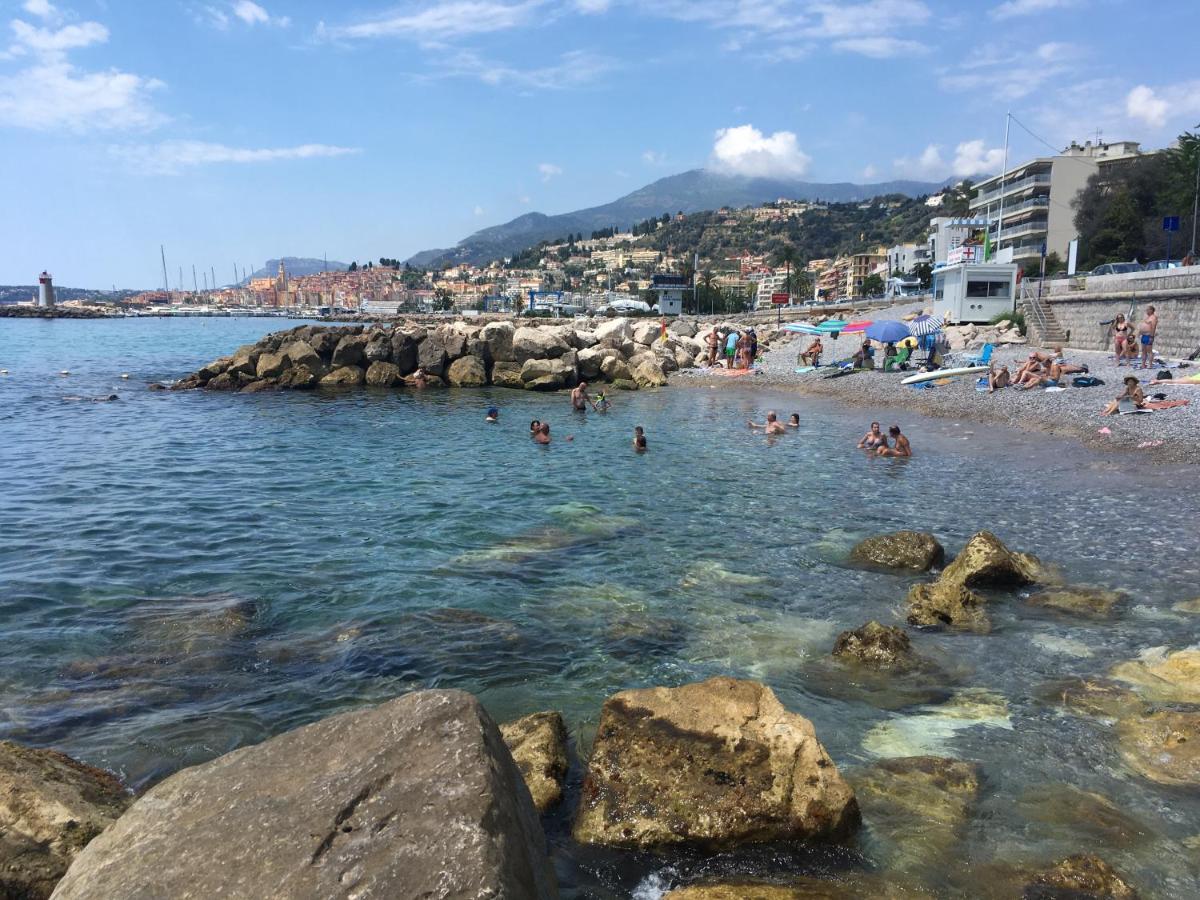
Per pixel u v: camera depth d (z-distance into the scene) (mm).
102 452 23281
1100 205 68438
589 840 5789
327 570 12531
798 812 5750
